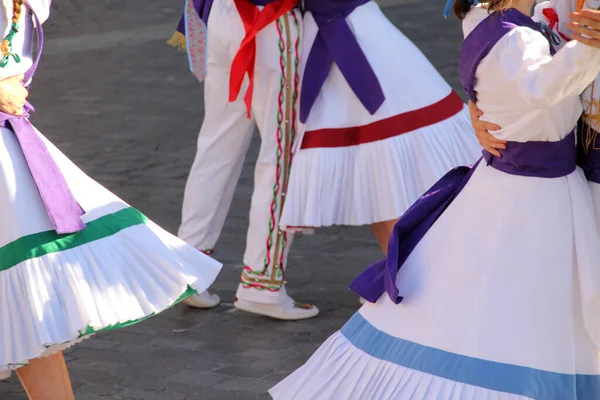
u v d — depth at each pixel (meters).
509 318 8.34
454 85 25.25
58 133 23.33
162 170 20.83
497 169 8.69
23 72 9.94
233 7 13.34
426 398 8.37
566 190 8.51
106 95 25.95
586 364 8.48
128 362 12.95
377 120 13.05
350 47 13.02
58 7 34.56
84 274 9.43
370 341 8.95
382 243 14.03
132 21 32.88
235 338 13.62
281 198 13.66
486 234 8.59
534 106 8.02
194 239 14.43
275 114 13.36
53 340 9.12
